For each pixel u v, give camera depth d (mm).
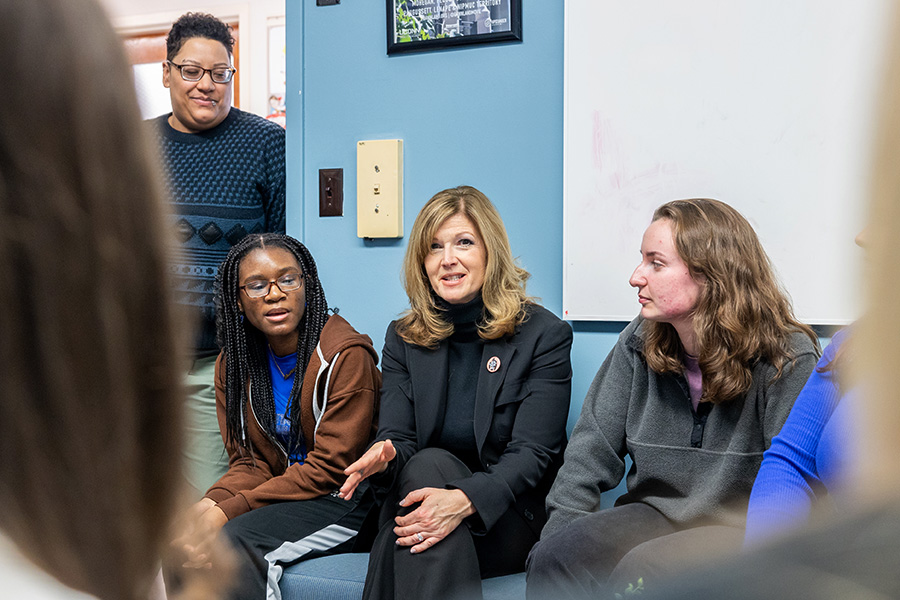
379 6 2062
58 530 261
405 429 1701
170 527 291
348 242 2111
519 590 1457
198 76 2080
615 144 1815
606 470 1542
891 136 143
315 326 1833
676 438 1460
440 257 1687
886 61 146
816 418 1205
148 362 270
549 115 1909
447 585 1375
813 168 1664
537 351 1666
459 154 1995
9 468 255
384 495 1619
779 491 1184
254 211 2158
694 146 1756
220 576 349
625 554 1347
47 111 248
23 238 244
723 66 1726
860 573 151
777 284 1612
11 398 248
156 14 2770
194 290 2070
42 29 253
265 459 1825
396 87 2051
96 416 257
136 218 263
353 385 1728
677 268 1396
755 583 161
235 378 1816
